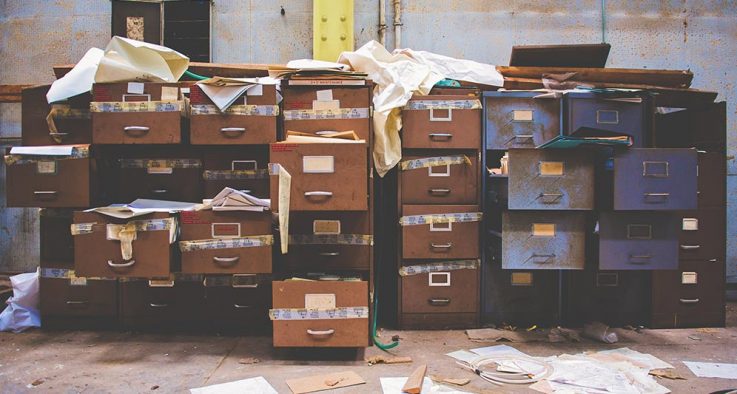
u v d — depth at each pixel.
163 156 2.28
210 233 1.95
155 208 2.04
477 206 2.32
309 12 3.12
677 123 2.65
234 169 2.23
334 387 1.66
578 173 1.95
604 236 1.98
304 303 1.87
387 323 2.47
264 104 2.06
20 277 2.36
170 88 2.08
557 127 2.35
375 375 1.77
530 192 1.94
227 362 1.90
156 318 2.25
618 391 1.62
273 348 2.06
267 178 2.23
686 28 3.13
